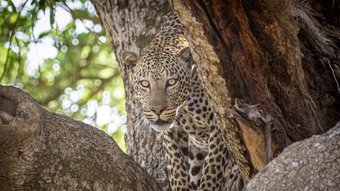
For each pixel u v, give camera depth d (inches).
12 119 375.2
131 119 547.5
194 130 532.1
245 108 382.6
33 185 398.6
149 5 560.7
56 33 716.7
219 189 520.7
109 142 438.0
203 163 539.2
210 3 366.0
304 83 400.2
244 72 385.4
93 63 851.4
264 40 376.5
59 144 410.9
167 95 515.2
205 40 376.8
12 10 643.5
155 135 539.8
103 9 572.4
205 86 396.8
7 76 708.0
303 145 361.4
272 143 391.2
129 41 557.9
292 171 355.3
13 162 388.8
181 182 531.2
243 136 391.9
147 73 519.2
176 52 526.3
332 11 489.4
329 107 443.2
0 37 669.9
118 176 429.7
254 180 364.8
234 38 376.2
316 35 452.1
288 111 394.3
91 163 420.2
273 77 387.9
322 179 348.5
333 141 355.3
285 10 371.9
